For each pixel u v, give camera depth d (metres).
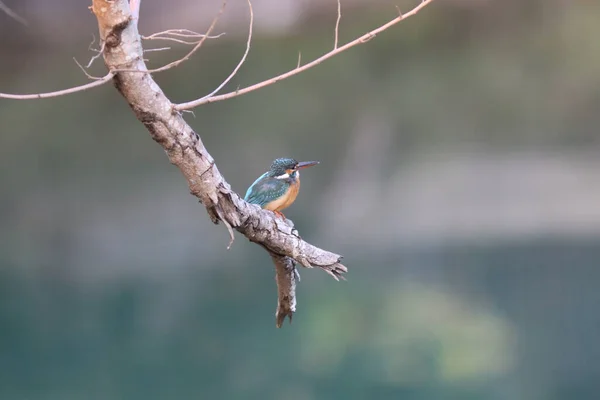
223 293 17.44
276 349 15.56
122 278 17.98
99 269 18.28
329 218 19.86
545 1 19.69
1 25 18.16
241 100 19.11
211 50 18.42
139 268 18.36
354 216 19.89
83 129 19.38
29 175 19.03
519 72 20.19
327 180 19.98
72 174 19.25
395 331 15.93
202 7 17.84
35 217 18.78
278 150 19.66
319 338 15.78
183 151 3.04
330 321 16.31
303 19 18.88
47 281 17.86
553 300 17.02
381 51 19.62
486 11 19.59
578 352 15.14
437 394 13.59
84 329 16.09
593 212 19.69
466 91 20.30
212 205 3.21
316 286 17.81
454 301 17.17
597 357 15.02
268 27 18.77
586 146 20.48
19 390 13.54
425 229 19.89
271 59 19.05
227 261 18.59
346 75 19.52
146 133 19.48
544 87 20.33
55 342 15.53
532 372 14.63
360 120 19.89
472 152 20.59
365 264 18.94
